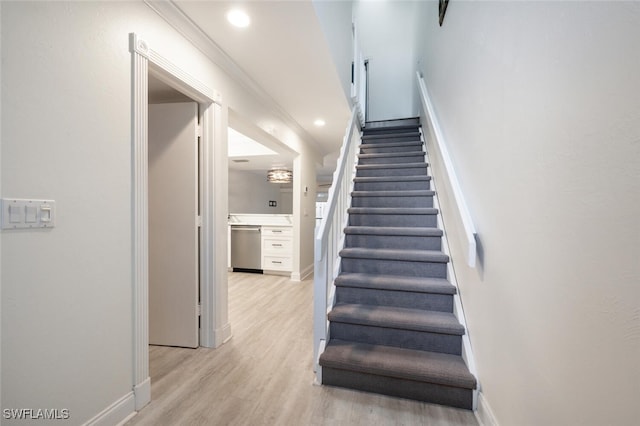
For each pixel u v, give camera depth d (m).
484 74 1.35
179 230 2.14
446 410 1.47
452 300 1.88
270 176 6.94
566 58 0.75
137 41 1.45
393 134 3.89
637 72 0.54
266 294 3.65
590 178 0.66
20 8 1.00
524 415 0.98
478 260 1.44
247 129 2.87
